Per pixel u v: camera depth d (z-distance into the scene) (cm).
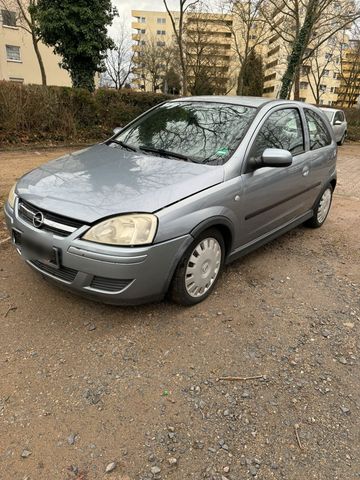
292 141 402
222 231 321
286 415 221
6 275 341
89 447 196
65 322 285
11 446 194
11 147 1024
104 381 236
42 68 2003
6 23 2831
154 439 202
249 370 252
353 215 596
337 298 346
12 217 292
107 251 245
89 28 1641
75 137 1196
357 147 1798
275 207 379
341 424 217
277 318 309
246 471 188
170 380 240
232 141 332
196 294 310
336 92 6056
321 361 265
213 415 218
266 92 6259
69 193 270
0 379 233
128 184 278
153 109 423
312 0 1450
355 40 2758
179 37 1775
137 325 286
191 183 285
